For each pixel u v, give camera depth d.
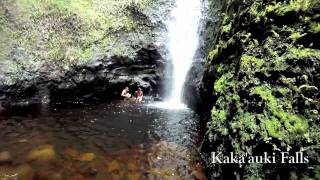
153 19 12.46
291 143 4.22
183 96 11.23
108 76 11.40
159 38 12.16
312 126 4.23
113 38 11.98
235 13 7.72
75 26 11.70
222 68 7.24
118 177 5.77
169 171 6.08
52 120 8.81
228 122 5.70
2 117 8.79
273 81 5.08
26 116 9.01
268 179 4.29
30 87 10.20
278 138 4.37
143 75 12.04
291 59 5.01
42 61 10.66
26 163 6.11
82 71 10.98
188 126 8.73
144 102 11.39
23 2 11.52
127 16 12.51
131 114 9.75
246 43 6.32
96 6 12.54
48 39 11.18
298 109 4.51
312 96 4.50
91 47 11.50
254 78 5.43
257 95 5.12
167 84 11.94
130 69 11.89
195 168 6.23
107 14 12.41
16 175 5.64
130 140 7.60
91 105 10.66
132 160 6.51
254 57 5.76
